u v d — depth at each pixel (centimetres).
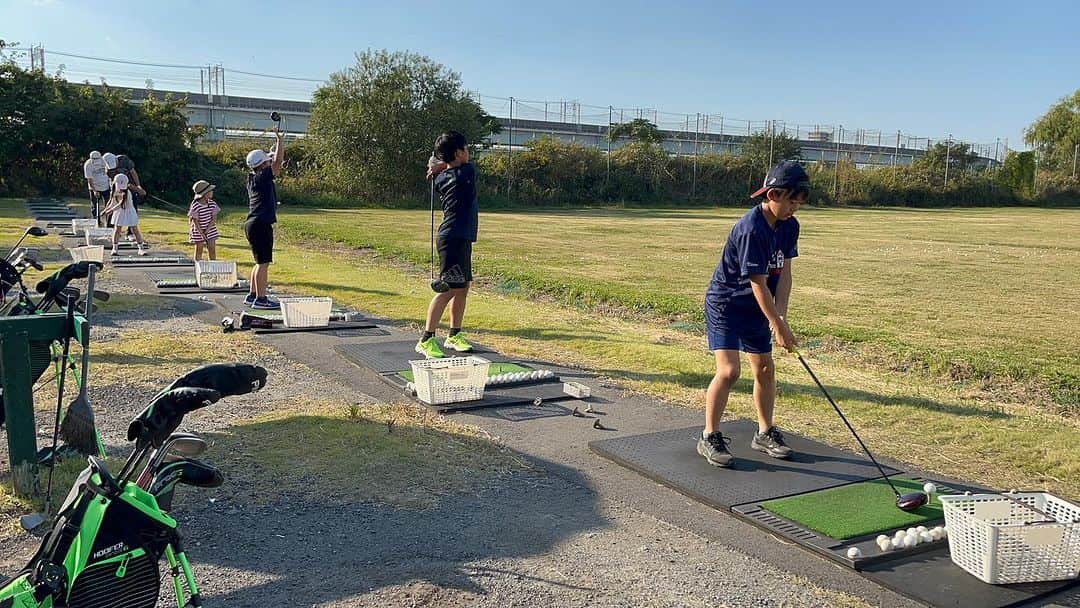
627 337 977
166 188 3853
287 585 370
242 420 598
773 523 446
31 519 416
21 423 446
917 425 640
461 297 837
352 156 4403
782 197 487
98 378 696
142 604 259
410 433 580
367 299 1179
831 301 1359
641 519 458
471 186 802
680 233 2880
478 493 487
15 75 3584
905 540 412
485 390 707
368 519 443
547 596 369
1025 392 781
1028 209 5703
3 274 561
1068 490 517
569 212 4322
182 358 784
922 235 3055
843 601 371
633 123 6212
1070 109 6925
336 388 708
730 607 364
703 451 542
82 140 3675
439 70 4559
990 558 377
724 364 526
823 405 689
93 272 478
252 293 1055
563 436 601
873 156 7544
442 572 387
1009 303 1363
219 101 6059
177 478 264
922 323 1148
